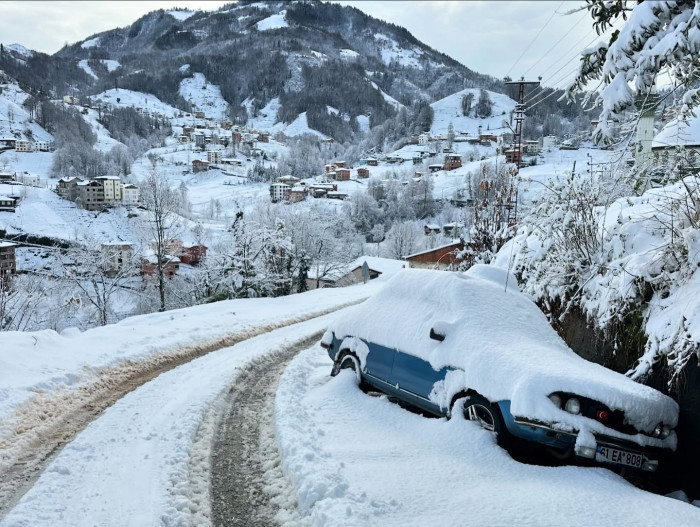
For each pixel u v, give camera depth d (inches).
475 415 210.5
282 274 1062.4
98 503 160.1
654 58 152.0
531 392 184.4
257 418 246.7
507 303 249.9
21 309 955.3
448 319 237.8
